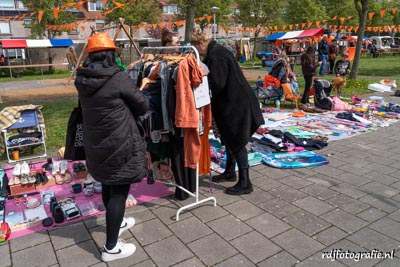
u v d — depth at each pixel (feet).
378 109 26.35
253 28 102.58
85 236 10.37
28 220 11.14
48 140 20.20
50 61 87.10
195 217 11.28
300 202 12.13
